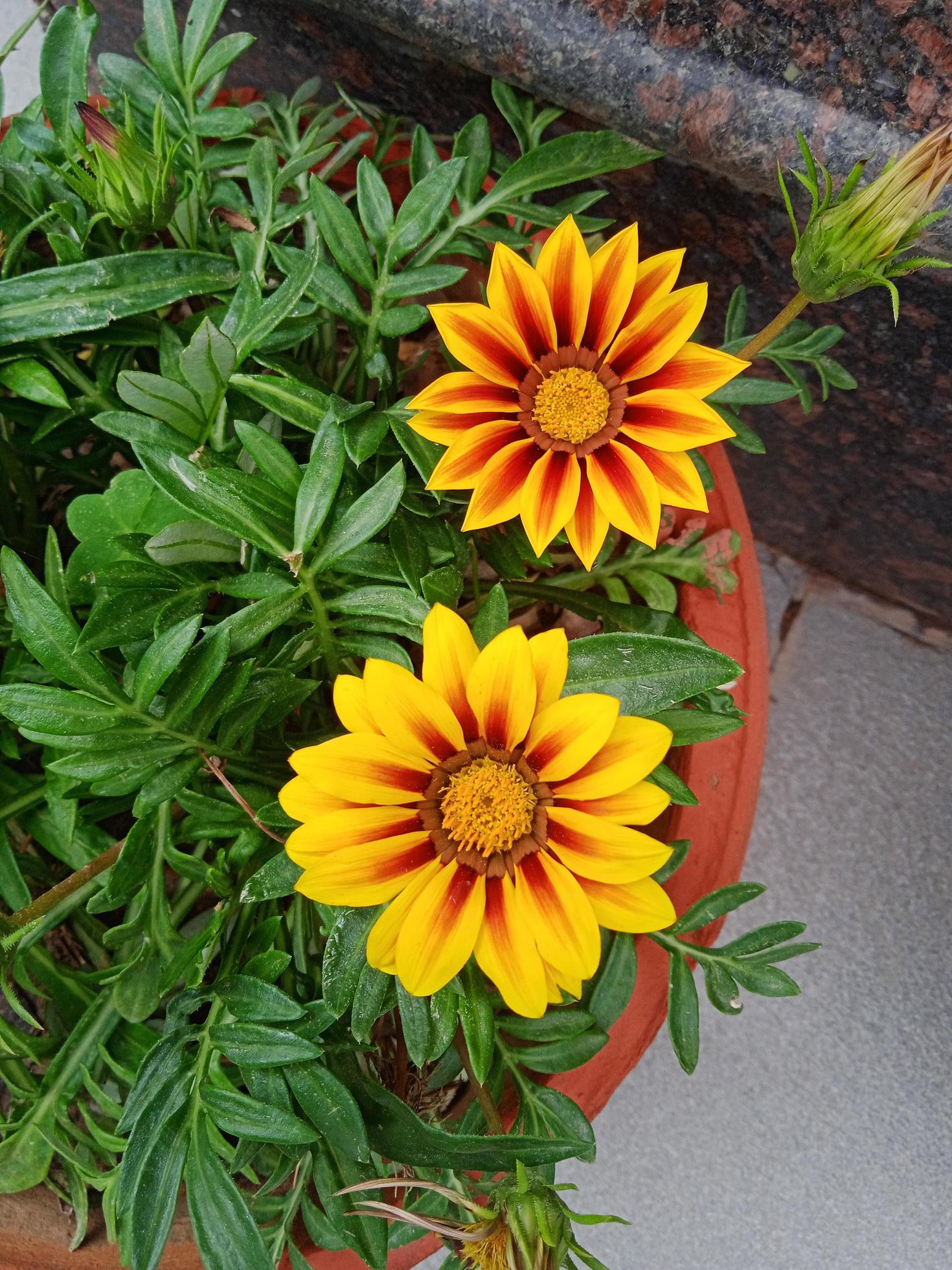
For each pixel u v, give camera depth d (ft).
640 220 1.35
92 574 0.93
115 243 1.14
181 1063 0.92
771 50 1.05
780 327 0.93
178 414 0.98
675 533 1.25
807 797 1.90
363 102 1.42
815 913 1.86
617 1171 1.79
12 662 1.09
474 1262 0.86
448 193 0.98
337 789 0.75
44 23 1.80
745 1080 1.80
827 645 1.96
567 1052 1.05
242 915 1.05
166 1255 1.06
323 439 0.88
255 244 1.04
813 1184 1.76
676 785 0.94
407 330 1.00
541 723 0.75
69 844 1.08
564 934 0.75
